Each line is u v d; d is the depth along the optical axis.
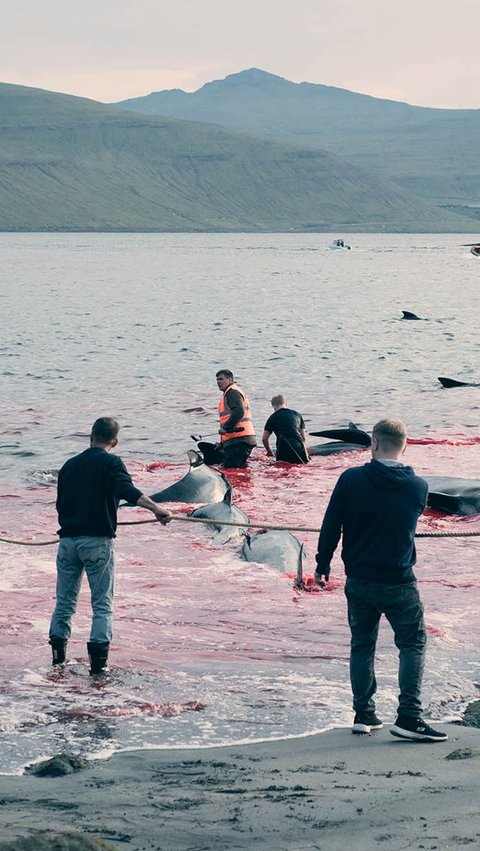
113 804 5.41
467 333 47.59
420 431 23.03
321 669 8.44
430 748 6.54
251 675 8.23
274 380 31.56
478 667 8.51
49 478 18.28
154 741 6.77
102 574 8.34
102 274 109.25
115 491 8.24
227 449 19.39
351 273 116.69
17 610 10.06
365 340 43.88
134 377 31.88
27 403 26.73
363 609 6.99
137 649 8.88
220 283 92.81
